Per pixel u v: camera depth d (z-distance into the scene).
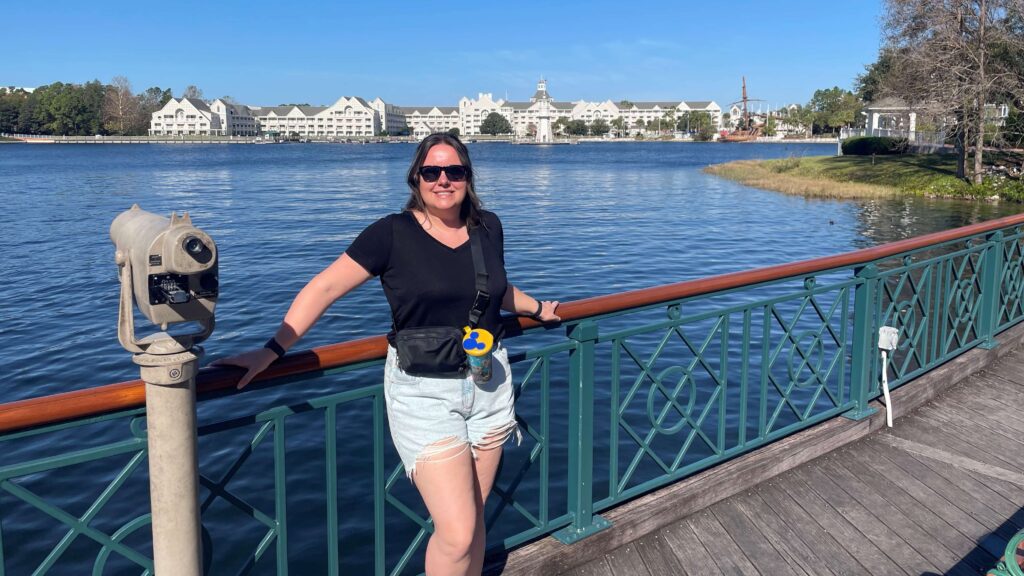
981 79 33.03
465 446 2.36
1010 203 33.59
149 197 40.31
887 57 37.00
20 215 30.55
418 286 2.29
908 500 3.78
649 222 27.66
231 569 5.21
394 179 56.12
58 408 1.86
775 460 3.97
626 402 3.36
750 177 51.75
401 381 2.35
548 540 3.21
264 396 8.68
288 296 14.72
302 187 48.00
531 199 38.09
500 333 2.50
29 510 5.96
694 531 3.47
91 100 197.75
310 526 5.72
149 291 1.69
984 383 5.42
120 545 2.05
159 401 1.82
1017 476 4.04
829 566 3.23
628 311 3.20
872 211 31.17
